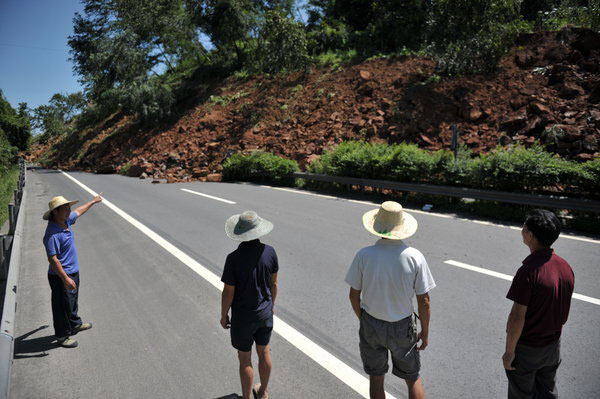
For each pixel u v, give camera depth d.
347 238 8.36
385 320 2.76
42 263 7.41
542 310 2.42
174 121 29.88
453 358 3.86
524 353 2.50
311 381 3.59
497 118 15.71
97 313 5.15
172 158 24.02
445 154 11.66
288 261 6.99
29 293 5.93
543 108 14.53
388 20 26.92
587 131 13.07
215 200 13.76
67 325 4.33
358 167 13.98
